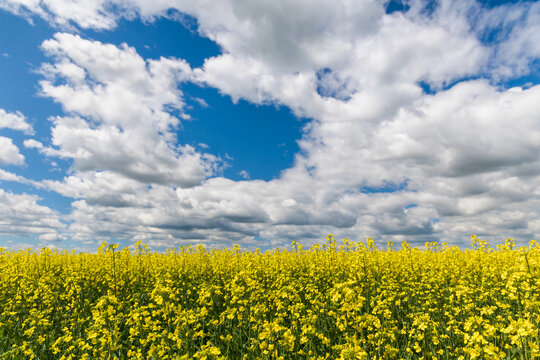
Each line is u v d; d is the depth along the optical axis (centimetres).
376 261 1231
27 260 1673
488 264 1273
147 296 1077
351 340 573
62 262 1888
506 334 652
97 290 1288
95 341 654
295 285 1000
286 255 1678
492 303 885
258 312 762
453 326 731
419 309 872
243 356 641
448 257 1500
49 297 1052
